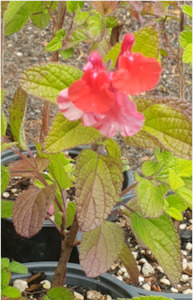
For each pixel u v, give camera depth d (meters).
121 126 0.09
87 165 0.11
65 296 0.14
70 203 0.15
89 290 0.18
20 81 0.10
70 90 0.09
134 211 0.13
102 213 0.10
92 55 0.09
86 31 0.13
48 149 0.10
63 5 0.18
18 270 0.15
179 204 0.13
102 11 0.13
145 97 0.10
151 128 0.10
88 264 0.12
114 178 0.11
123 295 0.17
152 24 0.10
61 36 0.16
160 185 0.13
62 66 0.10
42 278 0.18
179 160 0.12
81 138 0.10
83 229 0.10
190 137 0.10
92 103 0.09
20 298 0.14
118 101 0.09
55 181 0.14
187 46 0.14
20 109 0.12
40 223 0.12
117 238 0.13
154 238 0.12
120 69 0.09
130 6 0.14
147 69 0.09
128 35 0.09
